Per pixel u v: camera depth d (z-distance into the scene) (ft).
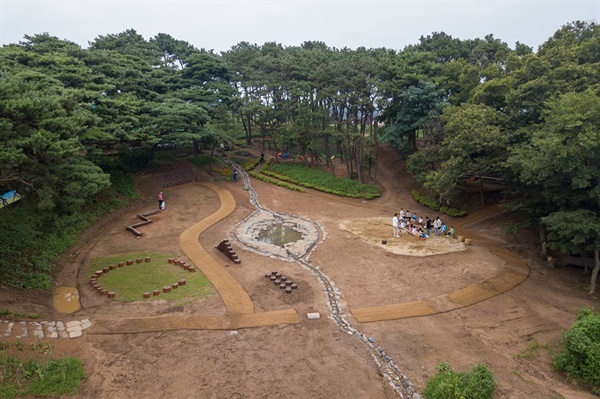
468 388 53.16
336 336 68.95
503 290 88.02
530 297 85.87
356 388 56.54
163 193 155.84
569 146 81.71
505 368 62.85
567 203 96.27
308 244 111.96
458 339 70.18
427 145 143.02
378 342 68.23
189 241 111.45
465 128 117.91
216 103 194.39
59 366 56.24
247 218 136.56
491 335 71.87
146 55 212.23
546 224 95.40
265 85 216.13
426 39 240.94
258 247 109.40
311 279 90.22
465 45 218.79
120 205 133.69
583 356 60.70
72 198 72.33
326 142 187.21
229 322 71.51
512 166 100.78
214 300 79.00
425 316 77.10
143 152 165.07
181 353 62.59
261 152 217.56
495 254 107.45
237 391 55.01
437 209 146.82
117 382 55.67
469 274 94.63
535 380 60.54
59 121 67.77
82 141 115.14
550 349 68.13
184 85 189.78
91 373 56.95
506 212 131.34
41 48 147.23
